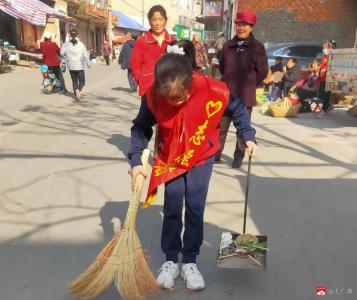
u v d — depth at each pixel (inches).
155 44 202.7
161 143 106.7
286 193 180.7
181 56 93.0
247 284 115.4
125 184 185.3
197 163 105.7
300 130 311.9
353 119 364.5
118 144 252.4
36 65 887.7
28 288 111.1
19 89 514.6
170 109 98.3
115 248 97.0
